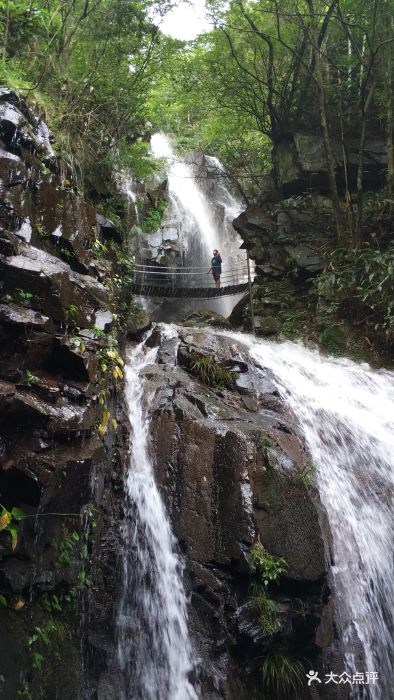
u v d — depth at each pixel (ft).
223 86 46.91
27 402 13.55
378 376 31.35
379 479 23.50
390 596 20.75
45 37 31.53
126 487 18.47
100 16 35.35
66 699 13.99
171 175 68.33
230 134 54.24
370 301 36.42
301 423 23.58
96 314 17.90
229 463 17.94
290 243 42.19
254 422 20.90
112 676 15.47
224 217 69.36
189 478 18.20
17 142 19.62
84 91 33.78
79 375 15.67
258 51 44.98
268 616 15.97
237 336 36.32
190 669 15.64
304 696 16.31
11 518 12.98
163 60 39.37
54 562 14.37
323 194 43.50
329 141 40.37
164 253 57.31
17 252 15.80
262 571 16.17
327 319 37.78
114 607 16.44
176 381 21.90
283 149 44.93
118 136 37.22
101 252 24.52
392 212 38.45
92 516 16.31
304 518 17.69
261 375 25.20
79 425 14.64
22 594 13.43
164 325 29.45
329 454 23.16
